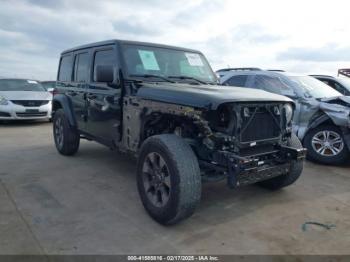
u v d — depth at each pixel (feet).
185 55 16.26
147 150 11.50
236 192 14.43
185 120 11.67
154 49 15.43
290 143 13.01
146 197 11.66
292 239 10.39
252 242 10.16
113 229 10.82
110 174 16.75
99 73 13.80
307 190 14.92
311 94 20.66
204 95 10.87
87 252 9.43
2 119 33.40
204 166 11.36
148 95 12.57
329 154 19.30
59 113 20.20
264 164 11.56
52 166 18.12
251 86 23.50
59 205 12.72
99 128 16.28
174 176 10.31
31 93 35.29
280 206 13.00
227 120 10.87
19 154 20.92
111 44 15.01
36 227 10.84
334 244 10.11
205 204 13.08
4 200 13.11
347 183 16.07
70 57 19.57
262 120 11.62
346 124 18.15
